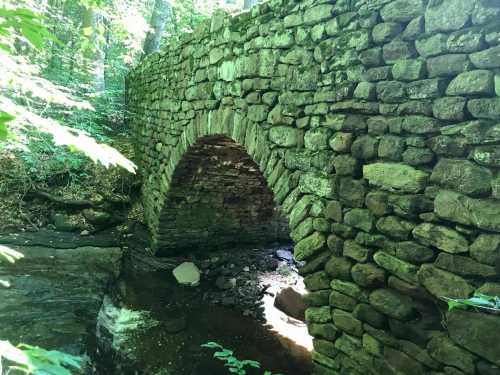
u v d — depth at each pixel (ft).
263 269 20.04
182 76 14.62
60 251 17.83
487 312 5.11
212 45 12.00
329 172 7.61
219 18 11.43
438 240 5.65
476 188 5.17
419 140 5.91
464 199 5.31
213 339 13.76
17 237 18.61
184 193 18.44
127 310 14.99
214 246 21.39
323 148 7.74
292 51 8.47
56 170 22.11
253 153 10.10
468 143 5.26
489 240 5.05
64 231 20.17
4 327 11.32
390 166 6.34
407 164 6.11
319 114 7.81
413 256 6.04
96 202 21.48
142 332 13.76
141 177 22.72
